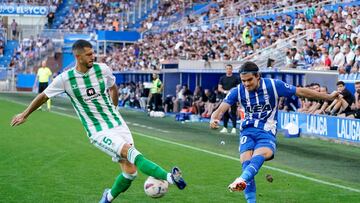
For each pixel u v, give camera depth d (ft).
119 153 28.84
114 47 189.37
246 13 142.61
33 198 34.40
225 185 38.93
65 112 105.60
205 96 97.76
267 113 30.83
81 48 29.22
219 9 158.92
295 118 74.18
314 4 116.78
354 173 45.80
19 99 141.90
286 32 107.04
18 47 206.28
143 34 183.01
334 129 66.64
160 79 116.78
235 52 112.68
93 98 29.84
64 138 64.13
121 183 30.42
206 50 124.36
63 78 29.68
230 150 57.47
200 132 76.13
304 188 38.58
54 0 224.12
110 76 30.37
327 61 84.02
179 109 105.09
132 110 119.55
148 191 27.94
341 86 66.59
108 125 29.84
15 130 71.92
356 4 106.32
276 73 84.94
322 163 50.67
